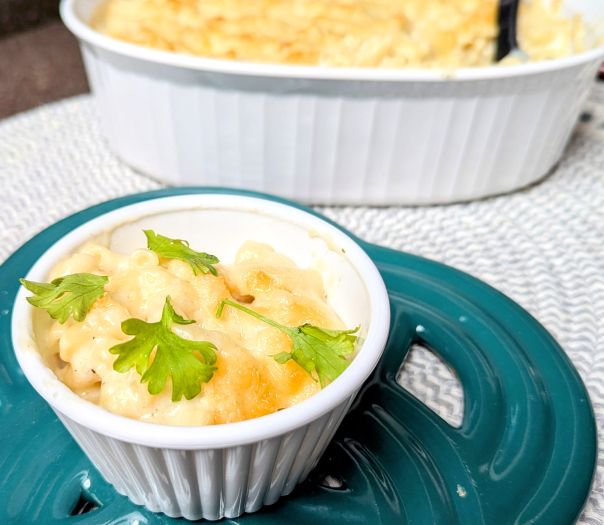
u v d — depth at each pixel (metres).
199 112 0.39
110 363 0.25
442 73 0.37
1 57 0.71
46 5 0.81
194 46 0.40
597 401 0.31
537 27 0.46
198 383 0.24
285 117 0.39
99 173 0.44
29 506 0.26
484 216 0.42
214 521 0.27
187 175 0.42
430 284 0.34
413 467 0.28
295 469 0.26
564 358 0.31
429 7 0.43
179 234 0.30
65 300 0.26
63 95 0.63
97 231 0.29
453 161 0.41
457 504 0.27
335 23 0.41
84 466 0.27
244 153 0.40
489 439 0.28
